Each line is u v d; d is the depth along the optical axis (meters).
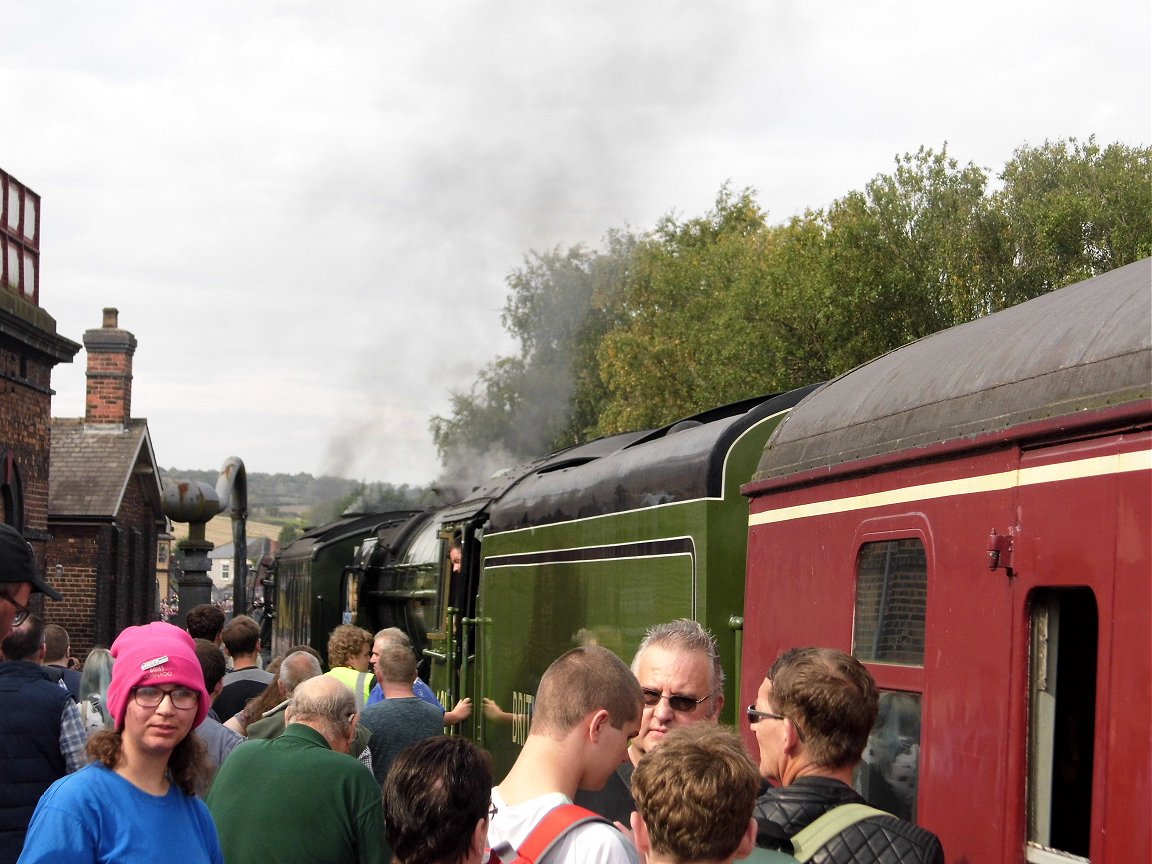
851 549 5.52
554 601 10.07
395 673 7.18
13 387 19.27
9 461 19.06
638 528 8.16
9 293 18.81
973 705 4.46
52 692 5.33
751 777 3.08
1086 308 4.34
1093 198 27.92
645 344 38.19
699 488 7.19
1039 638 4.24
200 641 6.83
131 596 31.52
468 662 13.30
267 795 4.92
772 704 4.02
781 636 6.21
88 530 27.97
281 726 6.55
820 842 3.66
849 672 3.92
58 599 5.12
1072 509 4.02
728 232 46.34
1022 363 4.46
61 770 5.27
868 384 5.82
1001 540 4.35
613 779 7.94
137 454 30.19
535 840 3.55
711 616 7.02
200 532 17.98
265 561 36.66
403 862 3.59
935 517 4.82
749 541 6.72
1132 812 3.60
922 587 4.95
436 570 17.05
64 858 3.78
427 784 3.56
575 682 3.79
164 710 3.93
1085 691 4.24
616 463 8.96
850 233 28.27
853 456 5.48
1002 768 4.25
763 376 29.50
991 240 28.55
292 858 4.86
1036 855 4.10
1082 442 4.01
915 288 27.94
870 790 5.34
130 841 3.86
